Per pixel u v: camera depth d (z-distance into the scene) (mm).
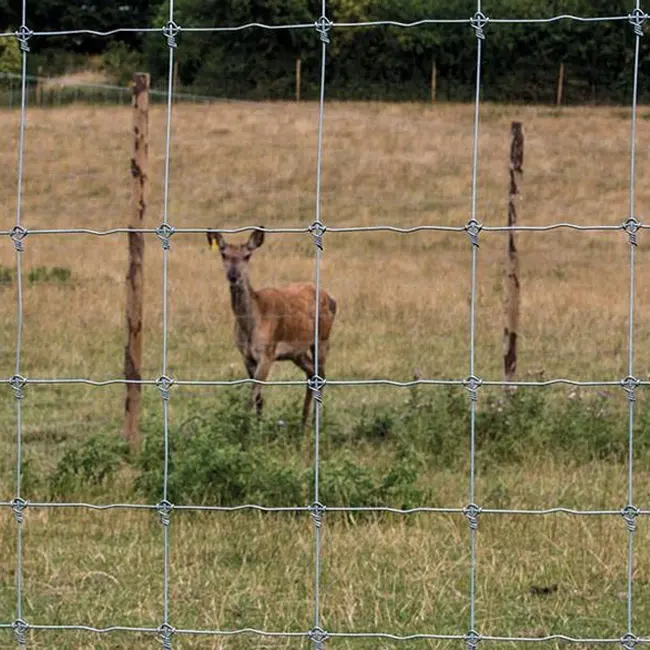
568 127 50500
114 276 29328
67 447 15266
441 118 52688
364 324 23703
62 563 10836
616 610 9875
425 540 11164
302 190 44188
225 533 11570
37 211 40906
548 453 14555
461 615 9727
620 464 14258
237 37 58062
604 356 21094
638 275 30281
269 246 34344
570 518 11719
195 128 51281
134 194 14977
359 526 11719
